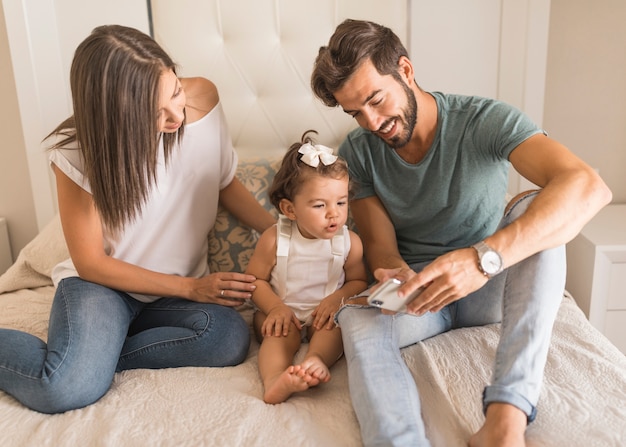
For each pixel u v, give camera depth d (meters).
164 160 1.38
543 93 1.89
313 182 1.39
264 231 1.60
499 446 0.96
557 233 1.06
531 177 1.23
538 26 1.83
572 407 1.07
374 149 1.51
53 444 1.07
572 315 1.43
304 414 1.13
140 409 1.17
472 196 1.41
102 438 1.06
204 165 1.49
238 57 1.86
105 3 1.83
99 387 1.22
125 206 1.24
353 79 1.25
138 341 1.35
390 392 1.08
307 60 1.87
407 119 1.33
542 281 1.08
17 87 1.87
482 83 1.90
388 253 1.49
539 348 1.05
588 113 2.09
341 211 1.42
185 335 1.34
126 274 1.37
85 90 1.15
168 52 1.86
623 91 2.06
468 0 1.83
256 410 1.15
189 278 1.45
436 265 1.06
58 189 1.33
